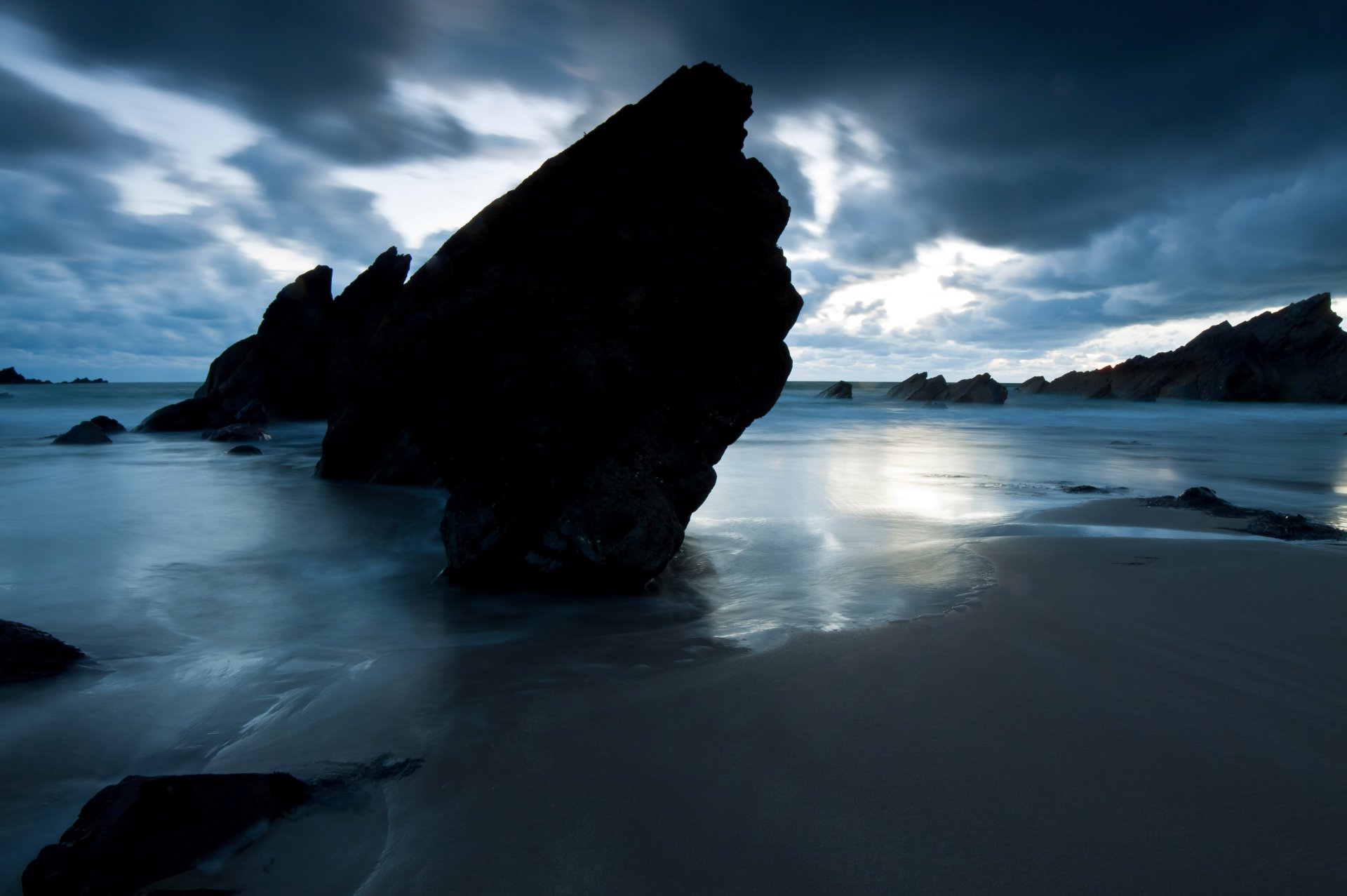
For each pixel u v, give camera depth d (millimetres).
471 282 5875
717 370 6602
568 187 5965
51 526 9328
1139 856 2434
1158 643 4441
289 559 7727
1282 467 15797
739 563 7121
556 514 6152
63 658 4586
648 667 4289
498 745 3324
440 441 6238
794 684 3906
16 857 2812
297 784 2934
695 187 6258
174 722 3863
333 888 2398
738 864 2445
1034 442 22891
